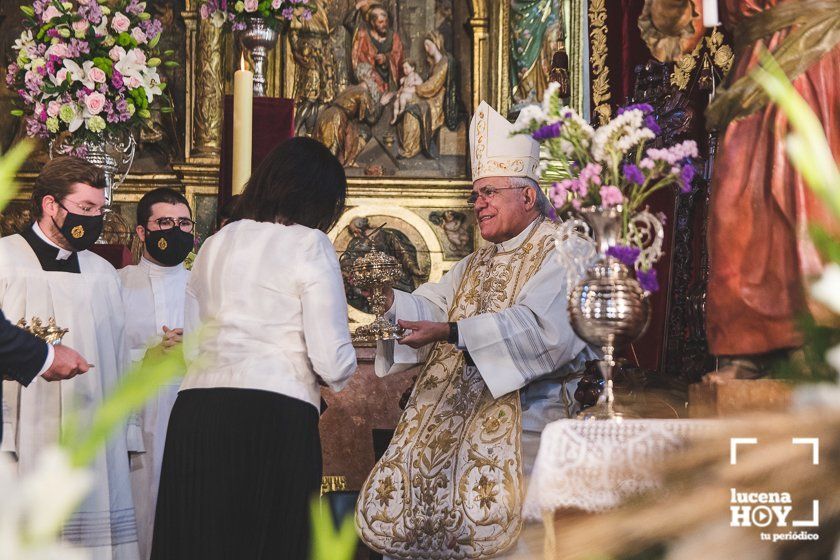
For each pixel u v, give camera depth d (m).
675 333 3.76
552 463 1.85
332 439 5.30
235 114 4.77
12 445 3.47
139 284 4.57
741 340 2.46
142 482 4.15
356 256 7.53
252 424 2.76
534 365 3.25
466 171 7.82
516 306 3.33
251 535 2.73
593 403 3.28
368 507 3.39
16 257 3.63
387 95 7.86
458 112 7.88
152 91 5.08
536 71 7.53
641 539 0.52
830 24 2.54
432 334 3.25
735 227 2.53
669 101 3.84
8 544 0.37
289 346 2.87
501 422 3.31
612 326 2.45
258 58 5.95
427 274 7.57
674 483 0.54
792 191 2.45
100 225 3.68
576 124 2.65
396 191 7.62
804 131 0.44
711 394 2.34
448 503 3.29
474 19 7.75
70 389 3.57
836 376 0.51
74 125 4.86
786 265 2.43
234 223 3.03
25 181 7.24
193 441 2.79
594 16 4.43
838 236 0.48
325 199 3.03
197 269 2.99
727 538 0.52
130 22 5.14
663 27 3.56
